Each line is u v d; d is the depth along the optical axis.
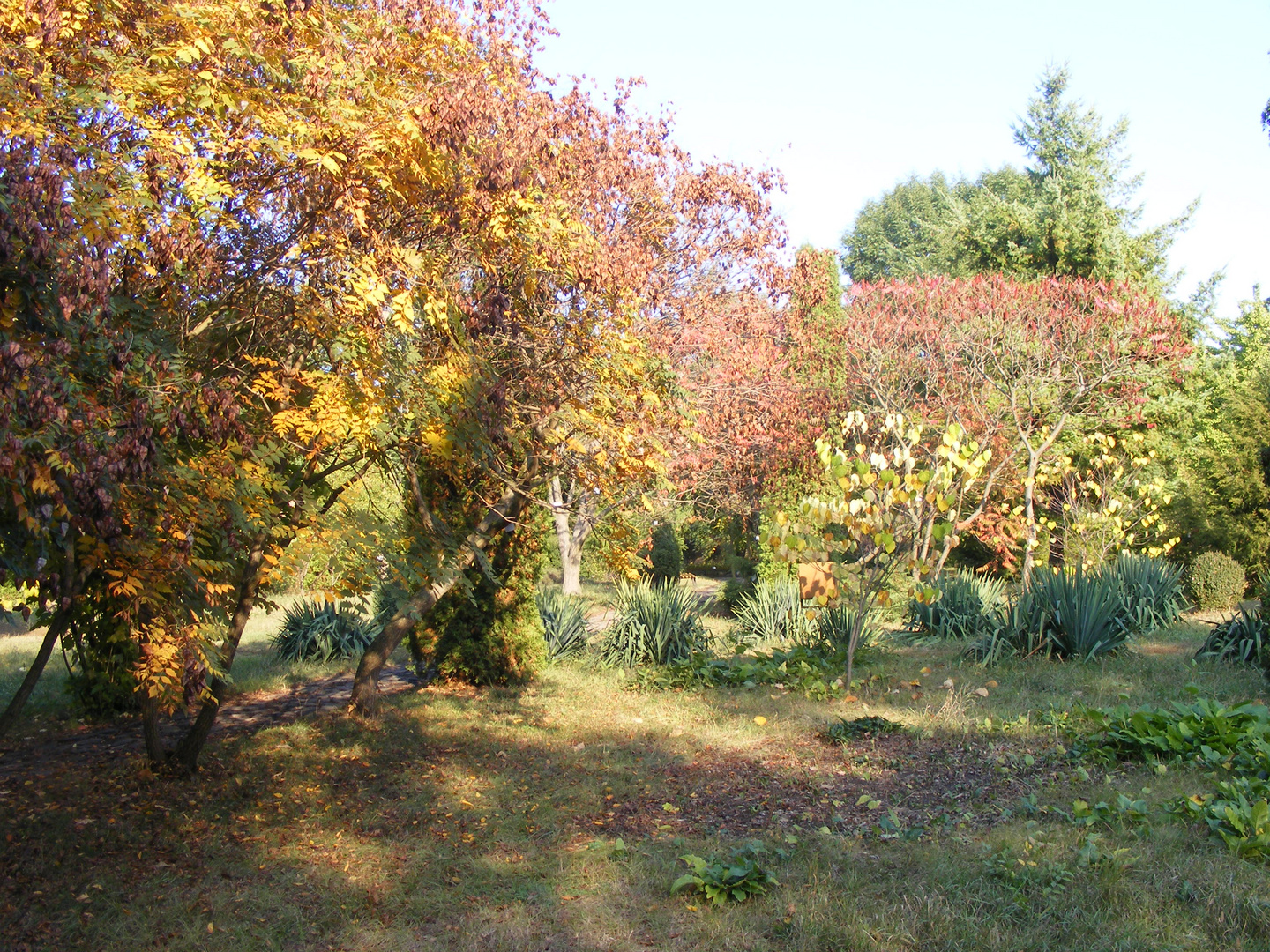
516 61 8.91
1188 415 20.20
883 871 4.62
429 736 7.86
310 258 5.31
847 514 9.42
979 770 6.34
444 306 5.50
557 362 6.56
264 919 4.34
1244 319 23.53
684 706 9.00
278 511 5.13
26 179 3.65
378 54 5.55
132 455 3.81
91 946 4.07
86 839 5.36
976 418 17.22
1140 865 4.39
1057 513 18.66
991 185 37.19
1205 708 6.59
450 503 9.45
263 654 12.82
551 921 4.25
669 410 8.72
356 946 4.07
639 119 11.19
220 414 4.43
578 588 20.94
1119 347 16.44
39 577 4.08
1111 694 8.53
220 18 4.81
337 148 5.08
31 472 3.50
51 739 7.98
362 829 5.60
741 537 22.70
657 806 6.00
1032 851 4.60
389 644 8.73
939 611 12.80
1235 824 4.62
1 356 3.29
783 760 6.93
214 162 4.99
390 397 5.29
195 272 4.77
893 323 17.45
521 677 10.26
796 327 15.80
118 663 8.34
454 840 5.37
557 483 10.99
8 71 4.11
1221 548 16.70
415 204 5.78
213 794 6.19
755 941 3.93
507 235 6.03
